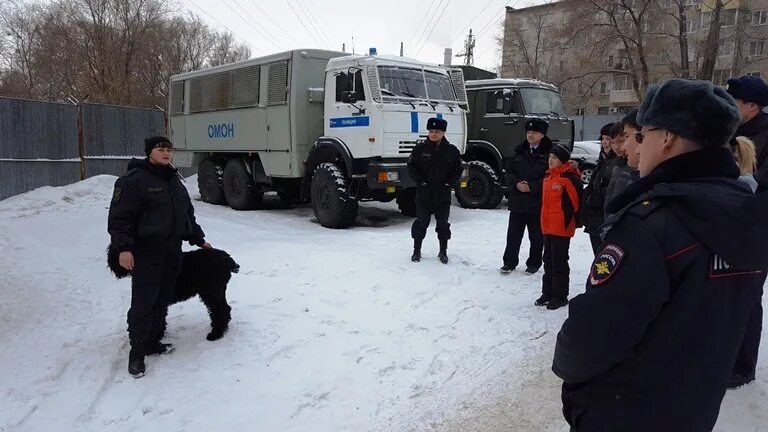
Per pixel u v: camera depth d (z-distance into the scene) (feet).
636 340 4.71
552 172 16.55
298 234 29.22
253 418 10.91
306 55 33.17
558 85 87.97
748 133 10.43
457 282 19.61
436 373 12.81
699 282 4.50
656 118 4.92
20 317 16.60
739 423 10.00
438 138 21.31
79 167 45.29
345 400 11.57
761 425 9.94
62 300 18.17
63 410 11.30
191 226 13.99
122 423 10.82
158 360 13.39
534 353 13.79
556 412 11.03
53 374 12.86
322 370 12.88
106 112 48.01
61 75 92.73
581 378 5.19
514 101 37.06
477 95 38.75
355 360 13.41
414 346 14.20
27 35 96.73
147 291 12.73
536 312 16.58
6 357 13.83
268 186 37.91
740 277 4.69
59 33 89.45
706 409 4.78
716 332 4.62
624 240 4.79
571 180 16.24
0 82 94.22
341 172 30.89
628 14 78.79
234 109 37.86
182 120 43.83
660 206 4.72
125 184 12.34
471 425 10.66
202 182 42.83
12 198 37.37
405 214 36.52
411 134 30.25
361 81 29.76
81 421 10.90
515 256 20.42
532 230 20.29
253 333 14.92
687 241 4.50
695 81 4.85
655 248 4.58
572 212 16.21
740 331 4.82
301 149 33.37
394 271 20.79
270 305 17.10
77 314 16.90
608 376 5.10
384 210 39.40
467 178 34.55
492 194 37.29
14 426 10.73
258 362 13.30
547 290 17.16
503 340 14.60
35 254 24.17
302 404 11.41
